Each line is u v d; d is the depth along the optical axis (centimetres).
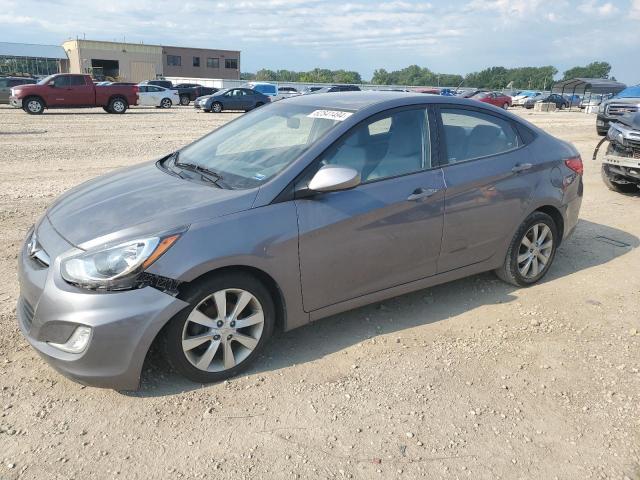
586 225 670
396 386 329
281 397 316
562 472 267
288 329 350
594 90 4581
